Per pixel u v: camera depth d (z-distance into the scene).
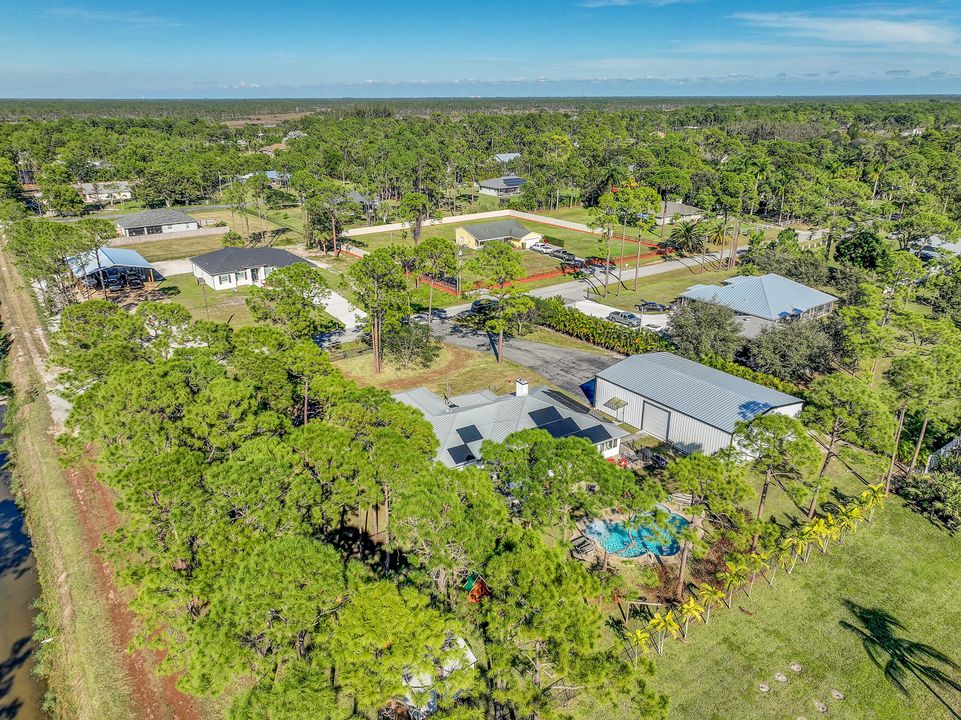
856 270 72.62
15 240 70.12
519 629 20.03
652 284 83.44
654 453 41.69
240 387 30.47
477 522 22.98
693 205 126.50
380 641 18.69
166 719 23.92
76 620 28.42
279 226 117.62
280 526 24.05
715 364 49.47
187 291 78.44
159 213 111.31
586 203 140.62
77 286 77.31
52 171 135.25
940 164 131.62
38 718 25.09
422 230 117.06
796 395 46.41
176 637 22.80
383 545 32.53
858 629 27.83
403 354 56.94
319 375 37.84
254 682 25.27
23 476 41.03
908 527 34.62
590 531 33.62
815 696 24.66
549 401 41.22
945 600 29.47
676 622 28.00
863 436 35.09
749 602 29.41
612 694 19.97
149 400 29.16
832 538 33.28
